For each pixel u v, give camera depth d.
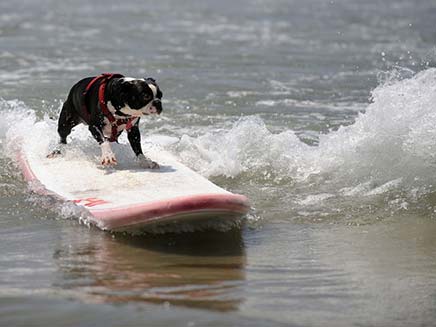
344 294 7.62
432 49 23.62
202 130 14.60
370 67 22.20
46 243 9.12
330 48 26.16
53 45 25.28
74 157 12.09
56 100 16.69
